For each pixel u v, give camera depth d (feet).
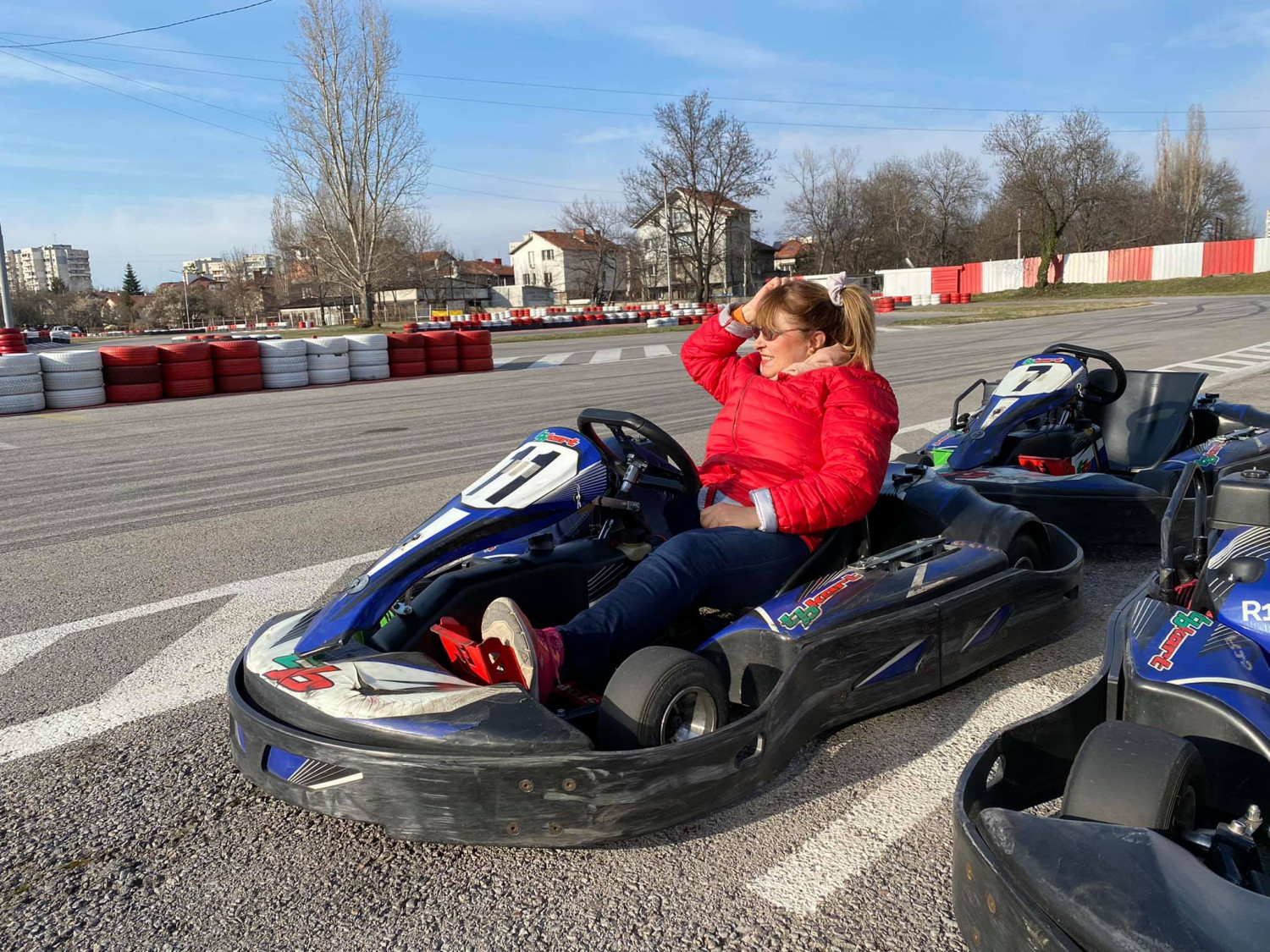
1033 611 10.63
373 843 7.73
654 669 7.36
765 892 6.91
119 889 7.23
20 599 14.80
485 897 6.97
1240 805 6.15
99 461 28.40
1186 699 6.30
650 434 9.23
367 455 27.02
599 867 7.28
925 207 228.22
